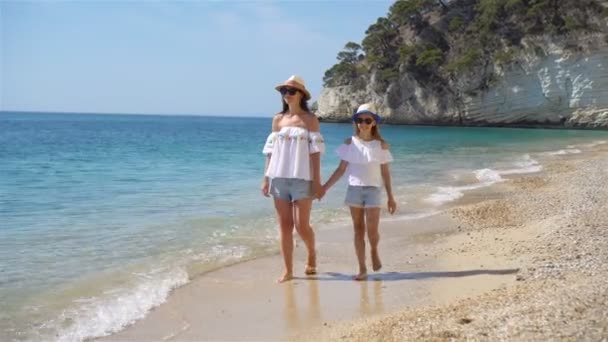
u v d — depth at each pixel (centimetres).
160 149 2961
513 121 6103
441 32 7206
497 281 530
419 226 865
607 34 5497
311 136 566
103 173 1650
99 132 5672
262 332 423
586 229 712
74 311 461
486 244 714
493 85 6134
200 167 1892
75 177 1525
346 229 833
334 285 550
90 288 522
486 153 2667
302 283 557
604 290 421
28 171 1691
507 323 369
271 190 577
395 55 7362
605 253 580
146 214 924
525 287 481
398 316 437
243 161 2169
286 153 567
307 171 563
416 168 1875
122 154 2531
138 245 699
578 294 417
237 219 890
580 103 5650
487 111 6231
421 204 1087
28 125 7912
